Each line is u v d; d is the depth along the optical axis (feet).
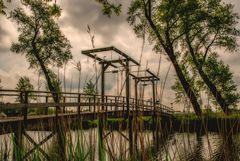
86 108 36.78
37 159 8.64
